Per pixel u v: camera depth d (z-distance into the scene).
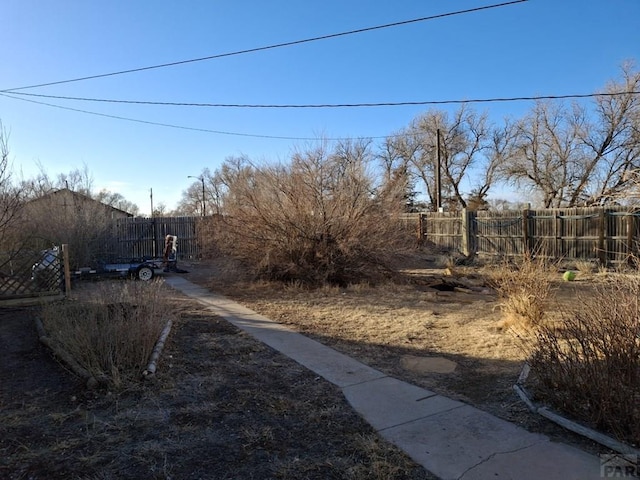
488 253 18.50
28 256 9.63
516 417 3.86
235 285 11.98
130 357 5.05
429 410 4.07
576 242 15.85
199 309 8.89
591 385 3.60
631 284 4.52
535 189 36.84
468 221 19.23
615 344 3.71
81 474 3.05
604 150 32.06
